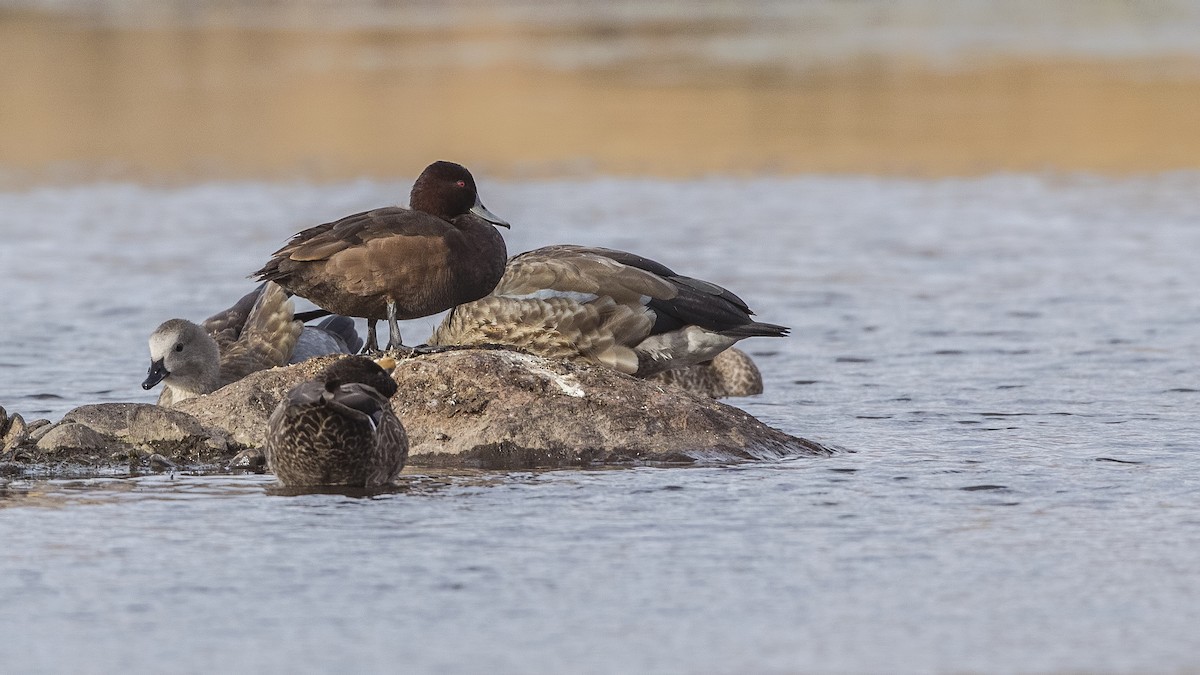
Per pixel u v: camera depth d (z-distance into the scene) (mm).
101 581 9297
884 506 11133
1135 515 10852
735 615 8695
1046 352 18391
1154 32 54812
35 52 51375
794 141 35438
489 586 9195
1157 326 19797
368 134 36031
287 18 62781
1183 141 35031
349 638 8344
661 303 15430
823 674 7848
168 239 26094
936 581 9297
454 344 14656
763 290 22562
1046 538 10242
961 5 65500
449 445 13172
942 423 14703
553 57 49719
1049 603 8891
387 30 58344
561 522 10641
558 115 38219
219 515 10867
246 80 45062
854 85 43312
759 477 12156
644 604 8875
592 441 13094
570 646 8219
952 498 11383
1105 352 18297
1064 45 51750
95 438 13125
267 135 36062
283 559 9727
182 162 33031
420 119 38000
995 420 14805
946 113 38906
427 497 11453
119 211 28406
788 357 18547
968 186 31078
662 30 57562
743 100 40812
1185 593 9055
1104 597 8992
